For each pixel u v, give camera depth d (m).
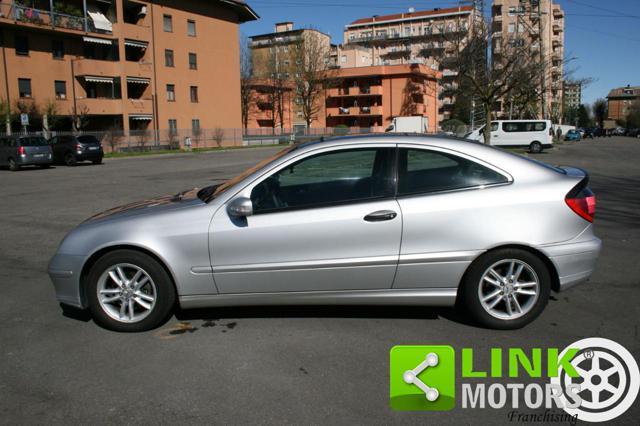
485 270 3.95
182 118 47.41
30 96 37.03
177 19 46.19
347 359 3.58
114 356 3.68
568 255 3.95
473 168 4.01
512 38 39.31
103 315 4.09
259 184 4.02
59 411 2.98
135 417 2.91
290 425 2.81
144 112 43.47
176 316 4.41
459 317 4.33
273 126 75.12
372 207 3.90
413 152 4.03
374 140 4.09
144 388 3.22
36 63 37.28
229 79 52.53
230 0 50.81
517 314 4.04
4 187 15.35
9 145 23.14
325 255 3.91
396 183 3.97
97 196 12.72
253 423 2.83
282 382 3.28
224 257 3.93
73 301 4.11
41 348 3.82
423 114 74.38
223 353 3.70
